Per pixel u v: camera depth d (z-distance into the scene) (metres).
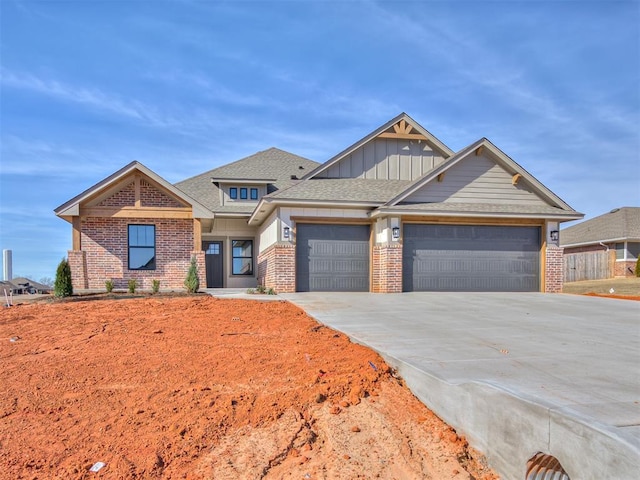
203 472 3.86
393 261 14.84
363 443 4.22
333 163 17.95
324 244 15.38
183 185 22.88
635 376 4.95
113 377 5.70
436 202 15.79
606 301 12.74
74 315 9.37
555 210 15.74
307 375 5.54
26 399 5.12
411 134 18.36
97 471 3.85
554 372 5.10
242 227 20.56
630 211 32.09
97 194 15.79
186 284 14.30
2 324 8.60
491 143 15.80
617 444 2.83
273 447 4.19
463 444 4.21
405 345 6.60
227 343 7.02
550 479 3.51
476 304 11.85
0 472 3.82
